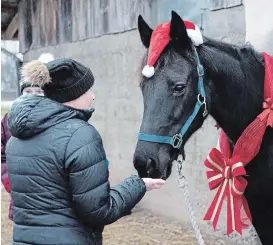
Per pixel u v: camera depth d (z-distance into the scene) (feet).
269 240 8.42
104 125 19.74
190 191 15.16
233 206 8.02
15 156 6.27
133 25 17.53
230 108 7.75
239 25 12.97
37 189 6.12
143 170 7.09
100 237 6.55
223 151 8.39
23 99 6.25
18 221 6.33
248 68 7.84
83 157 5.92
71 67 6.28
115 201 6.24
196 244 13.98
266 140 7.85
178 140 7.16
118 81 18.63
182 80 7.05
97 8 19.70
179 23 7.03
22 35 27.68
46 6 24.13
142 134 7.04
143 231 15.43
